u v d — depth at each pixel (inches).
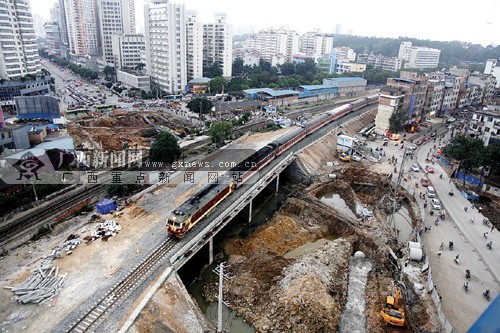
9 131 3117.6
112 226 2103.8
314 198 2984.7
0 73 5826.8
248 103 5949.8
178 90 7057.1
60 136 3902.6
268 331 1688.0
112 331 1408.7
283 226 2576.3
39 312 1480.1
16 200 2488.9
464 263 2161.7
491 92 6909.5
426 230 2527.1
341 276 2116.1
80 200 2610.7
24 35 6279.5
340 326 1763.0
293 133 3996.1
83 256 1845.5
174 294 1658.5
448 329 1635.1
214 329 1653.5
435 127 5251.0
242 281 1988.2
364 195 3245.6
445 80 6048.2
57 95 6545.3
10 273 1738.4
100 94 6884.8
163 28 6771.7
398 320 1722.4
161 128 4527.6
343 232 2593.5
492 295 1891.0
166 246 1945.1
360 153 4028.1
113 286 1631.4
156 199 2493.8
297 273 1991.9
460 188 3240.7
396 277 2114.9
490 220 2701.8
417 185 3260.3
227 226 2655.0
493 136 3730.3
